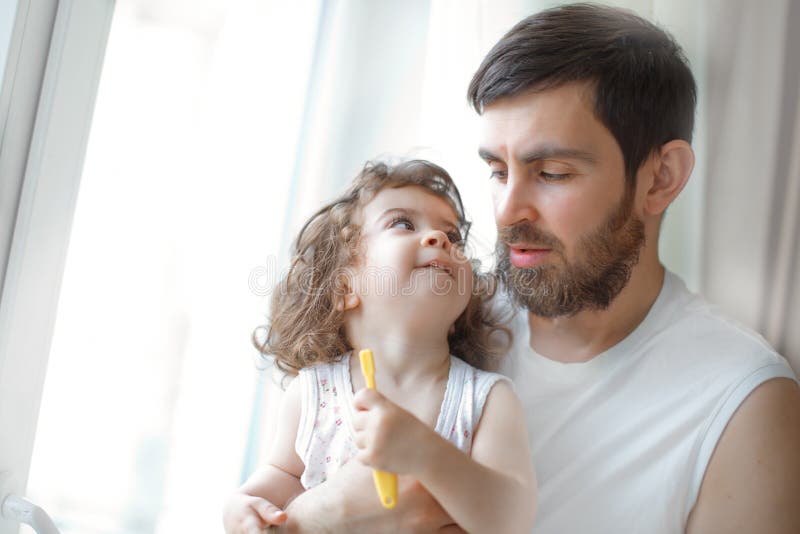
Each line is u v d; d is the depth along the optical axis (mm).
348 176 1124
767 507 710
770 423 734
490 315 931
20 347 931
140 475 1074
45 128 926
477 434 738
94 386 1063
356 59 1137
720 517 733
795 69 904
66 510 1055
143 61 1069
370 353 667
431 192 853
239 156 1112
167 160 1088
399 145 1126
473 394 761
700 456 756
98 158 1049
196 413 1086
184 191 1095
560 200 770
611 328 837
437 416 751
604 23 801
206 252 1100
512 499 655
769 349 793
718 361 790
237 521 717
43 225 942
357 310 812
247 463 1086
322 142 1133
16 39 891
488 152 796
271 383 1081
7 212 917
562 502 785
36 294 943
